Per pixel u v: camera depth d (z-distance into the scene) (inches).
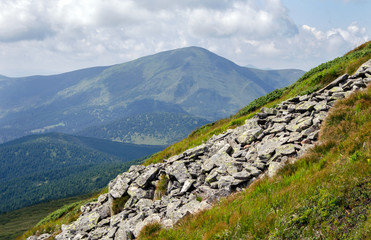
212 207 374.3
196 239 309.3
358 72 593.6
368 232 199.9
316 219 244.1
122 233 464.1
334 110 458.3
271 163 418.6
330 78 836.6
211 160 545.0
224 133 712.4
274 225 263.7
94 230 570.3
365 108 427.8
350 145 348.5
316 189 290.8
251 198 348.2
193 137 1160.2
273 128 550.9
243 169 454.9
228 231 286.8
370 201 236.7
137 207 550.6
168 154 930.1
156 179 617.3
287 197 302.4
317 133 441.4
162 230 371.6
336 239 215.9
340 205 251.6
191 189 508.7
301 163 380.8
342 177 281.4
